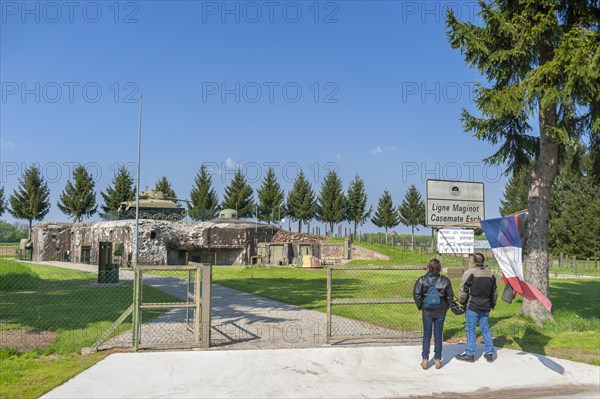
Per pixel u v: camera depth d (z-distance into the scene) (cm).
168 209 4538
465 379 785
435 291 834
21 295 1716
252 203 6894
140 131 3509
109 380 733
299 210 6712
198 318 916
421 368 834
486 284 871
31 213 6544
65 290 1894
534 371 823
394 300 986
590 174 1415
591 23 1192
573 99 1097
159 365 798
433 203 1291
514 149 1358
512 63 1203
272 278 2642
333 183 6662
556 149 1216
